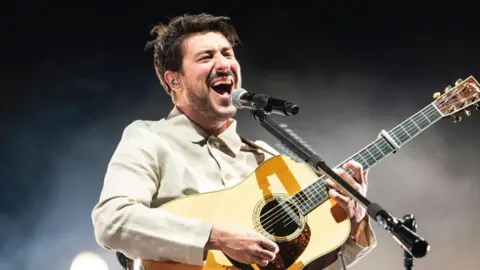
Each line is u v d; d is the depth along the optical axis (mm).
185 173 6340
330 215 6297
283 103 5996
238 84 6770
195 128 6660
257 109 6207
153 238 5762
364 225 6391
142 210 5859
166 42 6914
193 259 5730
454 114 6840
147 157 6273
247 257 5727
